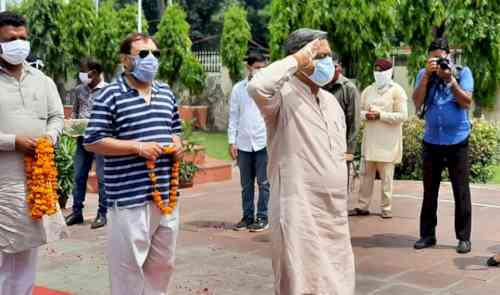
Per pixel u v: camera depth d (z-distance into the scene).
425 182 6.20
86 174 7.48
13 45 3.91
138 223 3.75
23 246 4.07
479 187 9.99
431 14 13.70
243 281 5.29
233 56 21.61
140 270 3.80
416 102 6.05
